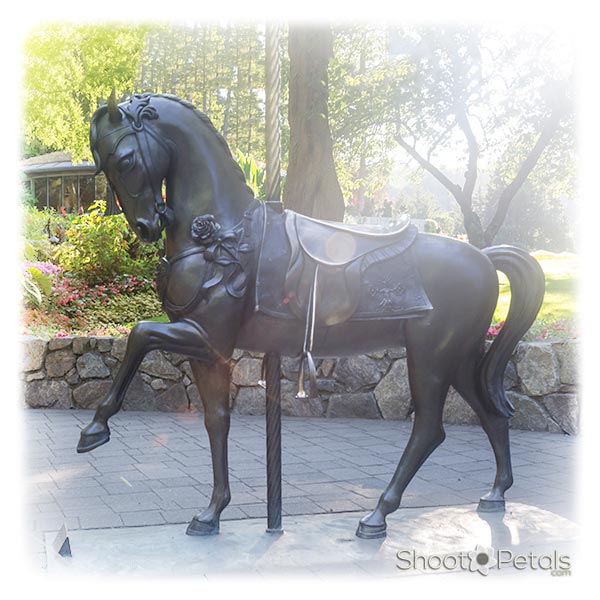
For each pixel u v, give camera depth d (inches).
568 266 524.7
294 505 164.9
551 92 533.6
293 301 130.6
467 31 525.7
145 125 128.2
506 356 146.6
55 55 834.8
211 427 137.2
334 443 231.8
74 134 953.5
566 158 662.5
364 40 579.2
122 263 481.1
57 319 381.7
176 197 132.0
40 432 242.5
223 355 130.6
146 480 186.2
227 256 128.6
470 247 140.4
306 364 133.1
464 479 189.5
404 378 269.4
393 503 134.6
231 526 141.2
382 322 136.4
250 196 137.1
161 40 574.6
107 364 285.4
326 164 362.0
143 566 119.8
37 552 129.6
